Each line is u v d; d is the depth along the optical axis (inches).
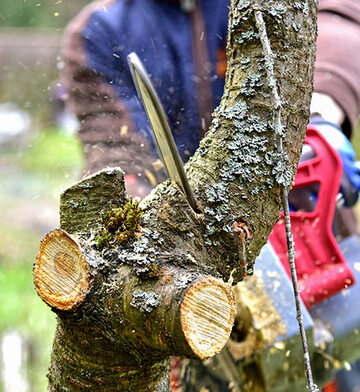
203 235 48.3
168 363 54.6
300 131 51.0
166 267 45.8
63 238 46.9
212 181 49.1
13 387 136.3
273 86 48.6
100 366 50.7
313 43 51.3
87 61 90.8
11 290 210.7
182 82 92.0
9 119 448.1
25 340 151.1
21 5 400.8
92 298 46.7
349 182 74.9
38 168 381.7
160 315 44.2
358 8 99.3
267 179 49.3
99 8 95.2
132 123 86.7
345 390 100.3
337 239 88.6
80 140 88.1
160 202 48.8
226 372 72.7
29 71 449.1
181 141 91.2
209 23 92.1
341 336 75.0
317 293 73.3
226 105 50.7
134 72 44.7
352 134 90.0
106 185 49.4
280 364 71.8
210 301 43.9
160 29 92.5
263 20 49.5
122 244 47.1
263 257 72.5
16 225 286.2
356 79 89.9
